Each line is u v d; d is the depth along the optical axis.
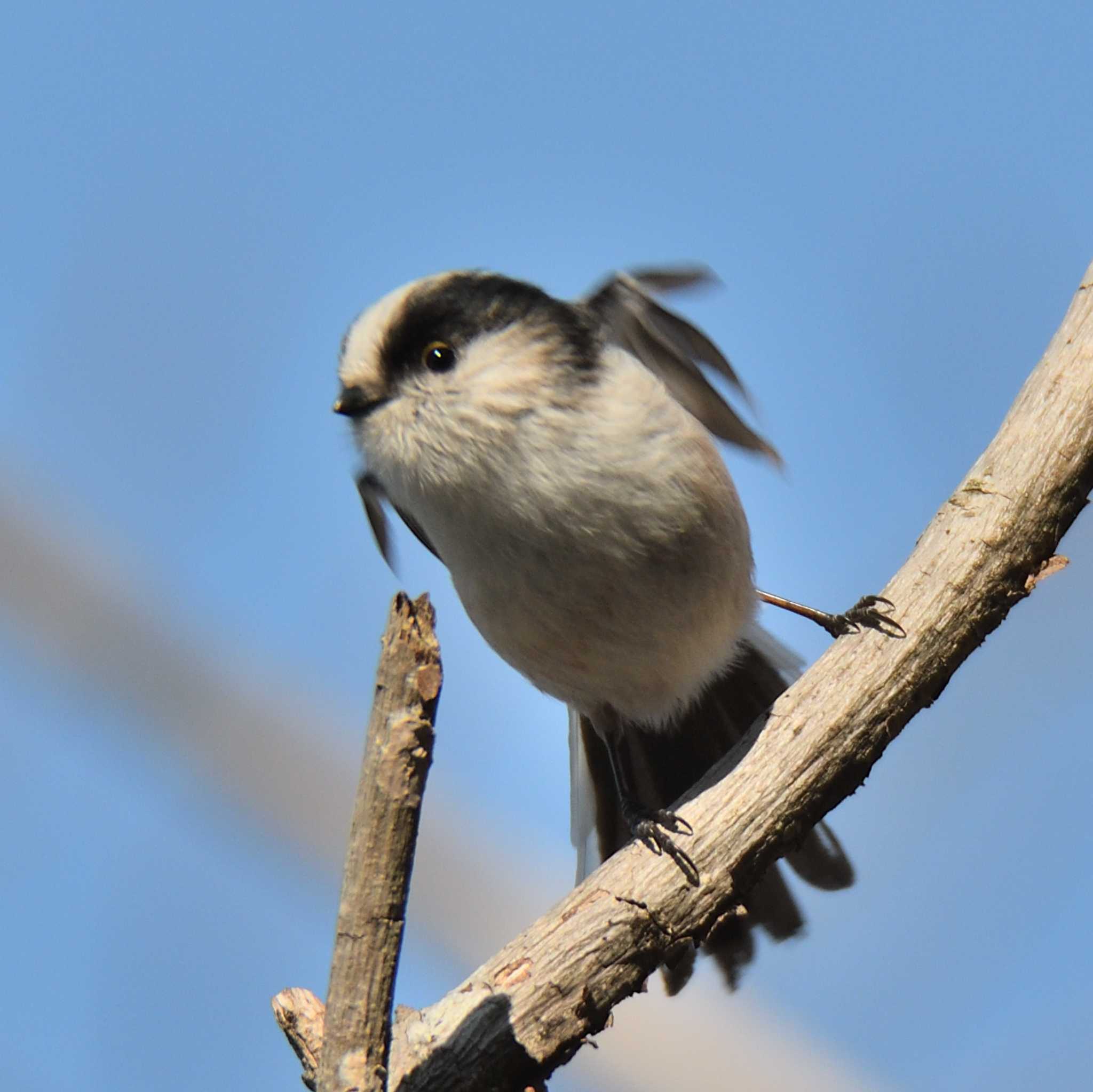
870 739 6.49
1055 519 6.61
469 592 7.95
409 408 7.60
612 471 7.41
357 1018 5.22
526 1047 5.99
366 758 5.21
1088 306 6.98
